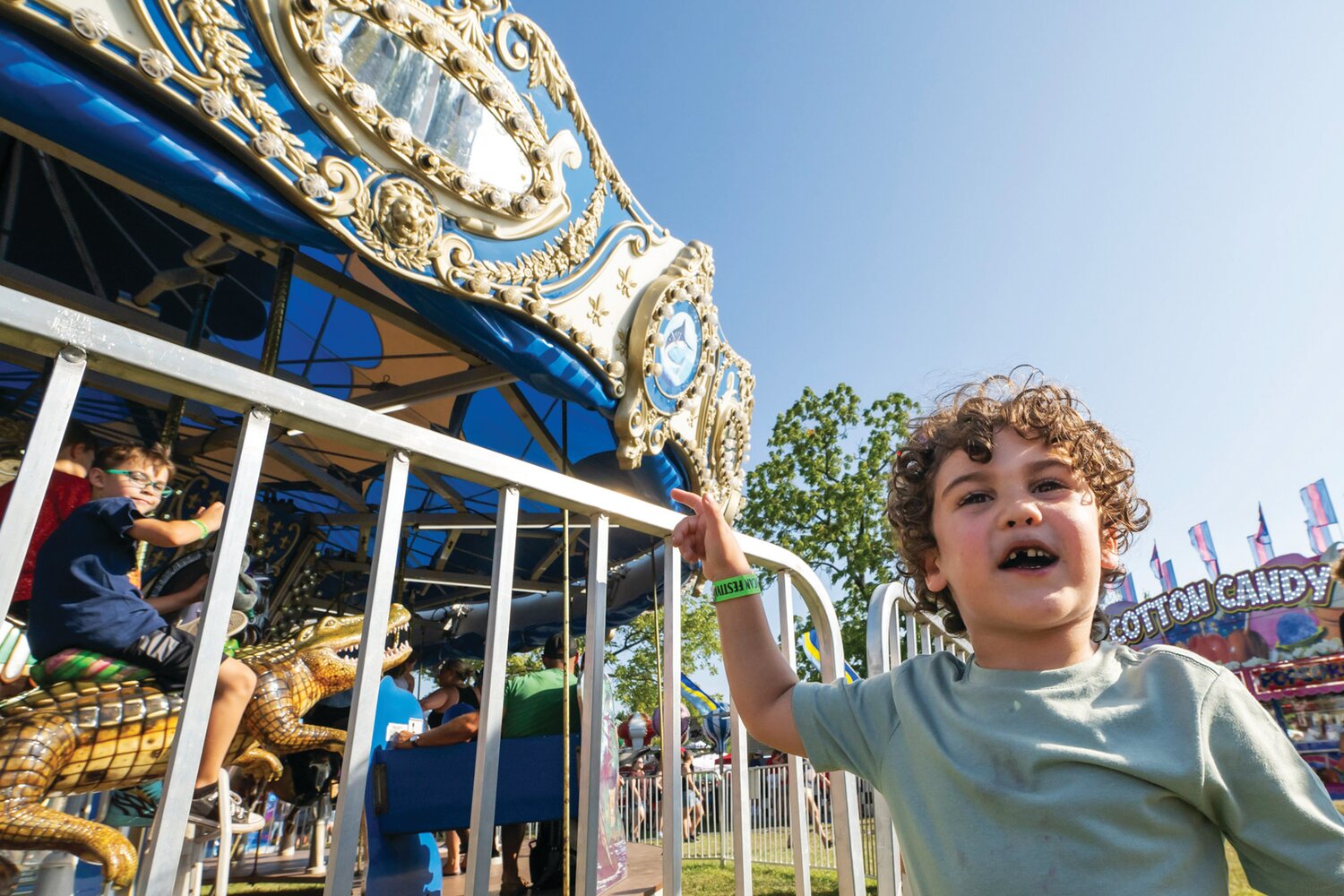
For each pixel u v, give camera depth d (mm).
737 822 1650
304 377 5879
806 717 1310
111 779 1925
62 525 2082
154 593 3822
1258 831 981
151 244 4703
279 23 3127
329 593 8805
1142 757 983
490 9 4035
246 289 5199
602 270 4746
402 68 3598
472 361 5109
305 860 6535
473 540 8531
